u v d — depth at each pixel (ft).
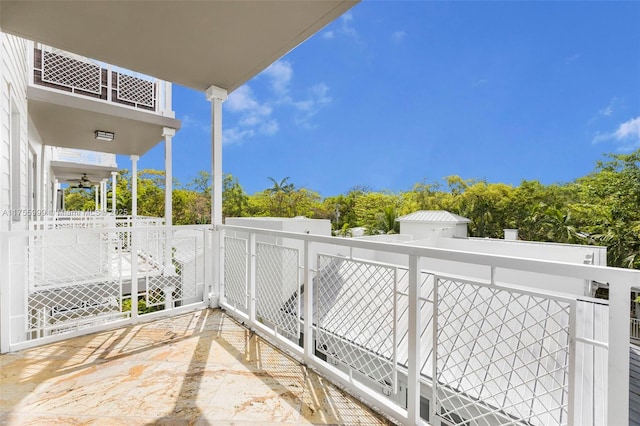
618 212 76.54
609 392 3.69
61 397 6.61
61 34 9.22
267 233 9.74
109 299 13.01
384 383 6.34
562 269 4.01
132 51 10.21
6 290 8.65
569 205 84.23
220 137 13.10
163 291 12.72
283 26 8.92
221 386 7.06
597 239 76.48
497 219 95.96
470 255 4.94
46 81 16.43
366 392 6.55
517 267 4.42
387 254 26.89
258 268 10.35
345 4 7.98
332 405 6.40
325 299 7.72
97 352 8.71
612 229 75.31
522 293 4.50
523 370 6.82
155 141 24.57
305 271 8.19
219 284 12.66
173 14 8.34
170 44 9.82
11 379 7.30
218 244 12.75
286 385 7.12
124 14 8.30
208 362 8.18
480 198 97.96
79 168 35.81
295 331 8.64
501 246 31.99
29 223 15.19
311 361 7.97
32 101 15.83
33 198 21.35
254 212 115.44
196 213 104.47
